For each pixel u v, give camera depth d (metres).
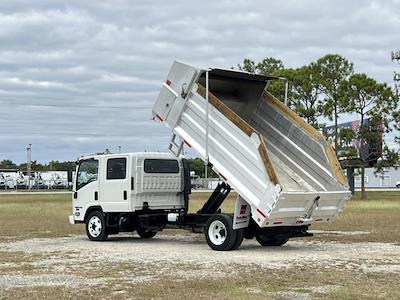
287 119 15.41
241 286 9.77
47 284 10.04
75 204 18.17
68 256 13.75
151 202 17.31
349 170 47.31
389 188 91.75
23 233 19.98
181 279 10.41
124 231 17.69
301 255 13.86
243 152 13.95
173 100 15.30
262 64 50.56
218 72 15.04
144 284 9.91
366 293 9.16
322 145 14.70
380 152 47.34
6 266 12.15
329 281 10.20
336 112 46.62
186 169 18.20
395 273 11.07
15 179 103.94
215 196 15.95
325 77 46.22
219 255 13.85
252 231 14.98
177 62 15.31
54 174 104.19
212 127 14.53
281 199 13.36
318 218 14.62
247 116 16.16
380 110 46.28
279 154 15.52
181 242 17.27
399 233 19.55
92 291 9.38
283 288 9.59
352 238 18.05
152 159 17.36
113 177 17.28
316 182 14.81
